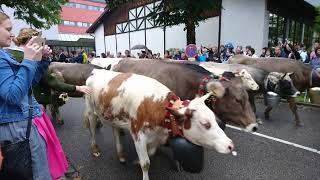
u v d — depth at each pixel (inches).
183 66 176.2
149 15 526.3
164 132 115.6
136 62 217.9
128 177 148.0
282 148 187.5
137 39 837.2
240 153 179.3
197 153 107.5
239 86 140.1
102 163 165.6
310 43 762.2
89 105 162.4
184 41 681.6
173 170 153.9
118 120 135.7
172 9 473.7
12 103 69.9
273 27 577.6
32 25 660.1
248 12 532.7
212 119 102.0
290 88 230.2
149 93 118.9
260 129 229.3
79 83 231.5
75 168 155.3
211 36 592.1
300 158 171.2
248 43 542.3
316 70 274.2
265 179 145.3
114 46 952.3
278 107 308.3
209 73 162.6
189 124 103.7
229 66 222.8
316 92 306.5
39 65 84.4
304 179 144.9
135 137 123.6
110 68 245.6
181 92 164.7
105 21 979.3
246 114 137.8
